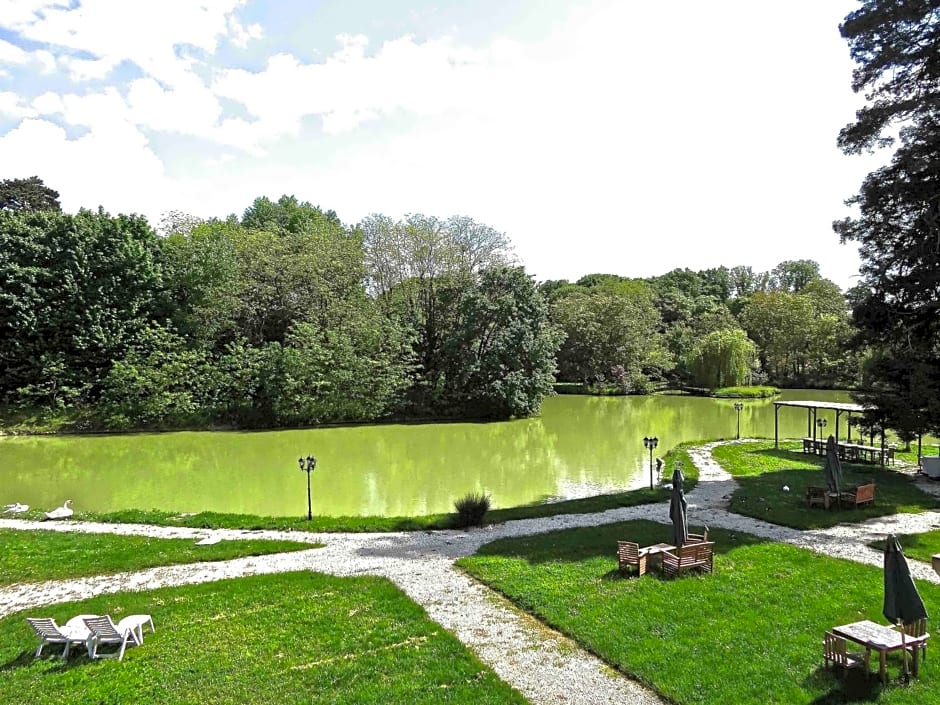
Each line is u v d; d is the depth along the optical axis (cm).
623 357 8325
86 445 4128
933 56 2286
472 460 3581
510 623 1241
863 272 2678
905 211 2480
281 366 4991
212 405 4912
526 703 930
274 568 1642
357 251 5972
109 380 4731
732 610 1245
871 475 2827
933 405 2420
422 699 944
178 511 2495
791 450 3619
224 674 1030
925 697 906
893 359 2628
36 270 4784
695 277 12544
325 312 5556
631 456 3662
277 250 5759
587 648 1116
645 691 967
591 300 8738
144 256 5181
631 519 2109
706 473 2966
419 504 2591
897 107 2328
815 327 8562
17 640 1188
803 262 12306
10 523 2188
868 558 1625
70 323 4834
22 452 3872
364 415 5278
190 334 5234
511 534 1952
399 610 1302
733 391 7731
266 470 3316
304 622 1247
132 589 1498
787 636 1119
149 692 975
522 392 5488
